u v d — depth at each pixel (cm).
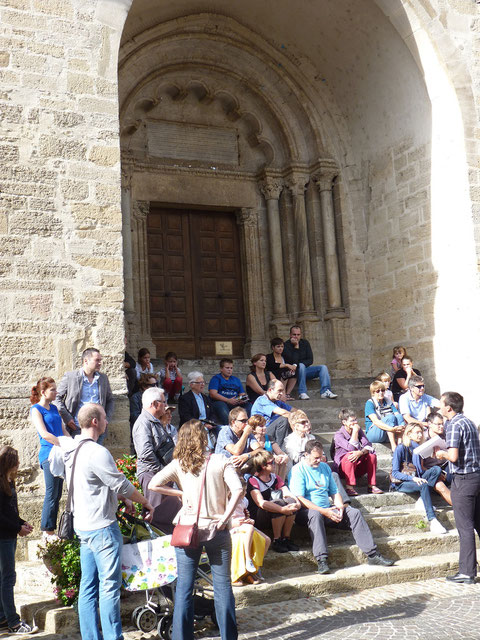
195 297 1380
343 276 1376
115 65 940
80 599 537
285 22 1323
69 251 876
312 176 1404
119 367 878
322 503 783
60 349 852
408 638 558
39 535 807
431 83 1187
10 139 867
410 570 760
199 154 1392
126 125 1300
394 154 1303
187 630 521
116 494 547
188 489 537
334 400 1215
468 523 736
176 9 1266
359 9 1220
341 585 721
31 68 892
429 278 1217
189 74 1370
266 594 684
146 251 1320
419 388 1052
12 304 838
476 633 564
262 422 827
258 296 1396
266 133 1429
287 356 1223
